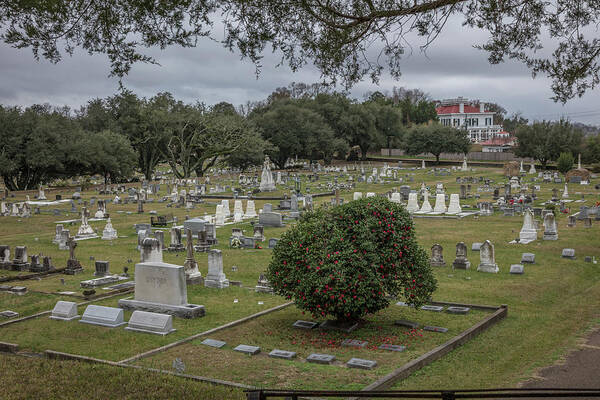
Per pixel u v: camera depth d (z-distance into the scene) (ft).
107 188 268.62
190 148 347.97
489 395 20.38
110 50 36.73
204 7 36.29
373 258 55.21
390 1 36.11
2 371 45.70
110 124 346.95
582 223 136.98
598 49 39.45
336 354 50.37
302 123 399.03
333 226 57.06
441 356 50.24
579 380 44.47
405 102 608.60
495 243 115.03
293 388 41.86
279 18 37.32
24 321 61.41
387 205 60.03
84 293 71.97
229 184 288.92
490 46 39.34
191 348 52.01
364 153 466.70
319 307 55.47
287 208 185.37
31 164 271.08
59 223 157.48
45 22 36.09
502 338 56.18
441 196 167.32
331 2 37.58
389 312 65.00
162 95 354.74
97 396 40.24
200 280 80.89
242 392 40.22
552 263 95.04
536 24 39.22
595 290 78.38
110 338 55.11
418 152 417.28
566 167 289.94
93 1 36.35
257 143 356.38
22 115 276.21
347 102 440.04
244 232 136.36
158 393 40.32
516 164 298.15
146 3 35.63
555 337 56.70
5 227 150.61
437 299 71.92
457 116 599.16
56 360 48.49
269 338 55.21
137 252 109.81
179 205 197.57
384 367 46.52
